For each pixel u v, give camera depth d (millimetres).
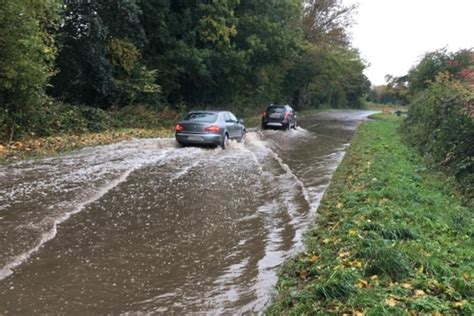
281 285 5156
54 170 10547
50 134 16016
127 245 6238
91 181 9711
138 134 18781
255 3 31094
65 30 18547
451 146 12328
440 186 10633
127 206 8102
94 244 6184
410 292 4539
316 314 4195
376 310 3992
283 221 7766
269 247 6477
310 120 40594
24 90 14547
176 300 4797
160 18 24547
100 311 4469
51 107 16828
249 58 29875
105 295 4797
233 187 10172
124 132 18672
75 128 17562
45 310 4410
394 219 6984
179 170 11648
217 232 7043
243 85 34875
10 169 10438
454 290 4625
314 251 6051
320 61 47938
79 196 8461
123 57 22266
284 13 34031
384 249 5195
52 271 5266
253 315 4547
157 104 25172
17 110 14805
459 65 29391
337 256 5566
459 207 8781
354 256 5410
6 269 5211
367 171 11234
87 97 21656
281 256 6141
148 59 25500
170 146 15992
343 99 82062
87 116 19125
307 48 45750
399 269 4965
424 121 19078
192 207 8344
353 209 7648
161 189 9508
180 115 25953
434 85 20547
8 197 8125
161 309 4590
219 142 15898
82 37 18984
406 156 15250
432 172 12438
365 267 5055
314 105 64125
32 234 6336
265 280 5371
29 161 11500
